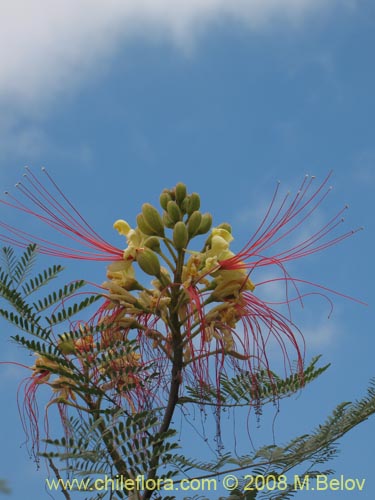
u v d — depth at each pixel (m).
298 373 4.25
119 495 3.37
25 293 3.79
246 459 3.70
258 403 3.94
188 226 4.08
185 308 3.99
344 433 3.81
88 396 4.07
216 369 3.96
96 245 4.23
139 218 4.13
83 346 3.92
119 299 3.96
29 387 4.19
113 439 3.43
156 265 4.02
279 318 4.12
